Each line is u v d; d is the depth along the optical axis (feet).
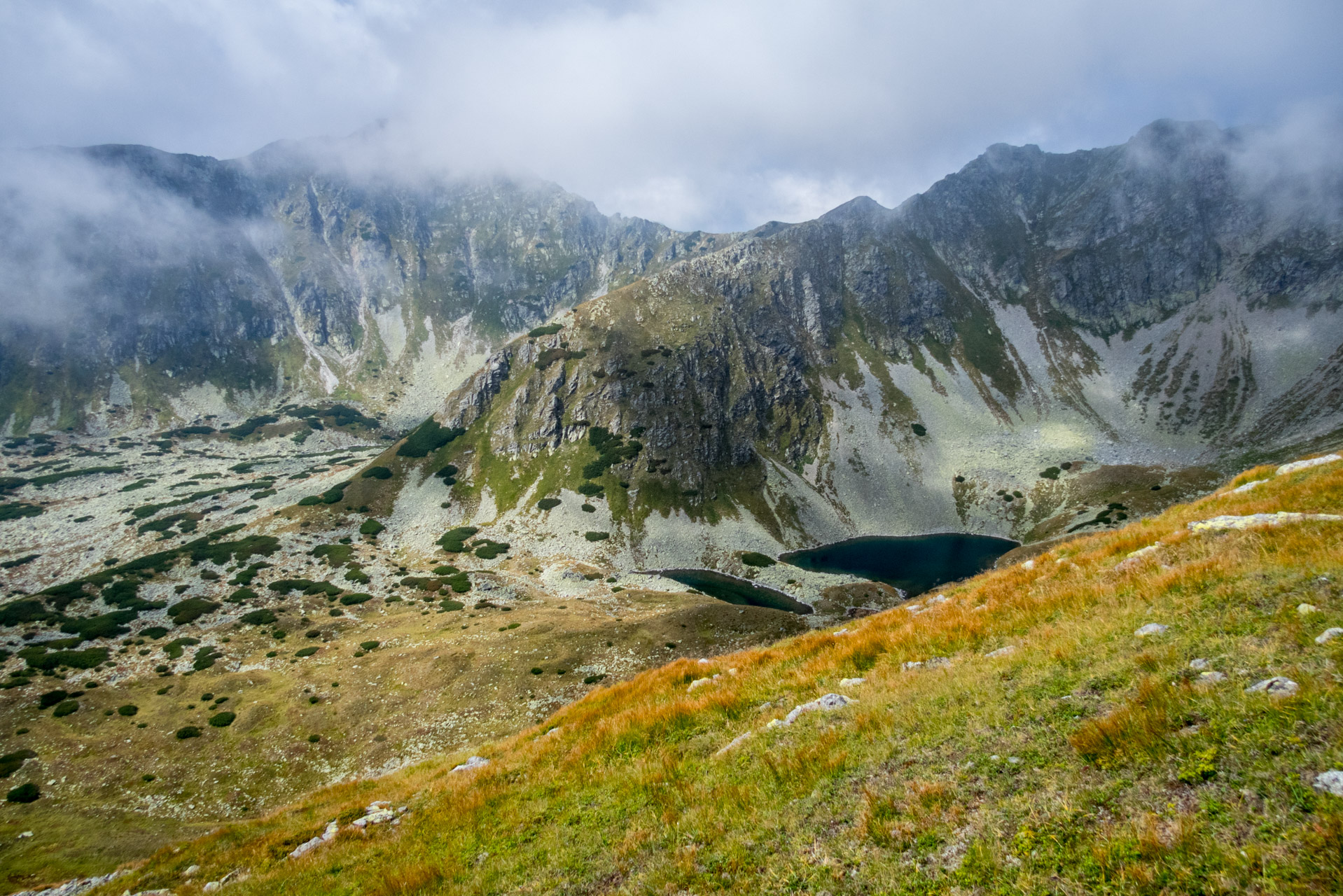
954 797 26.20
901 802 27.02
